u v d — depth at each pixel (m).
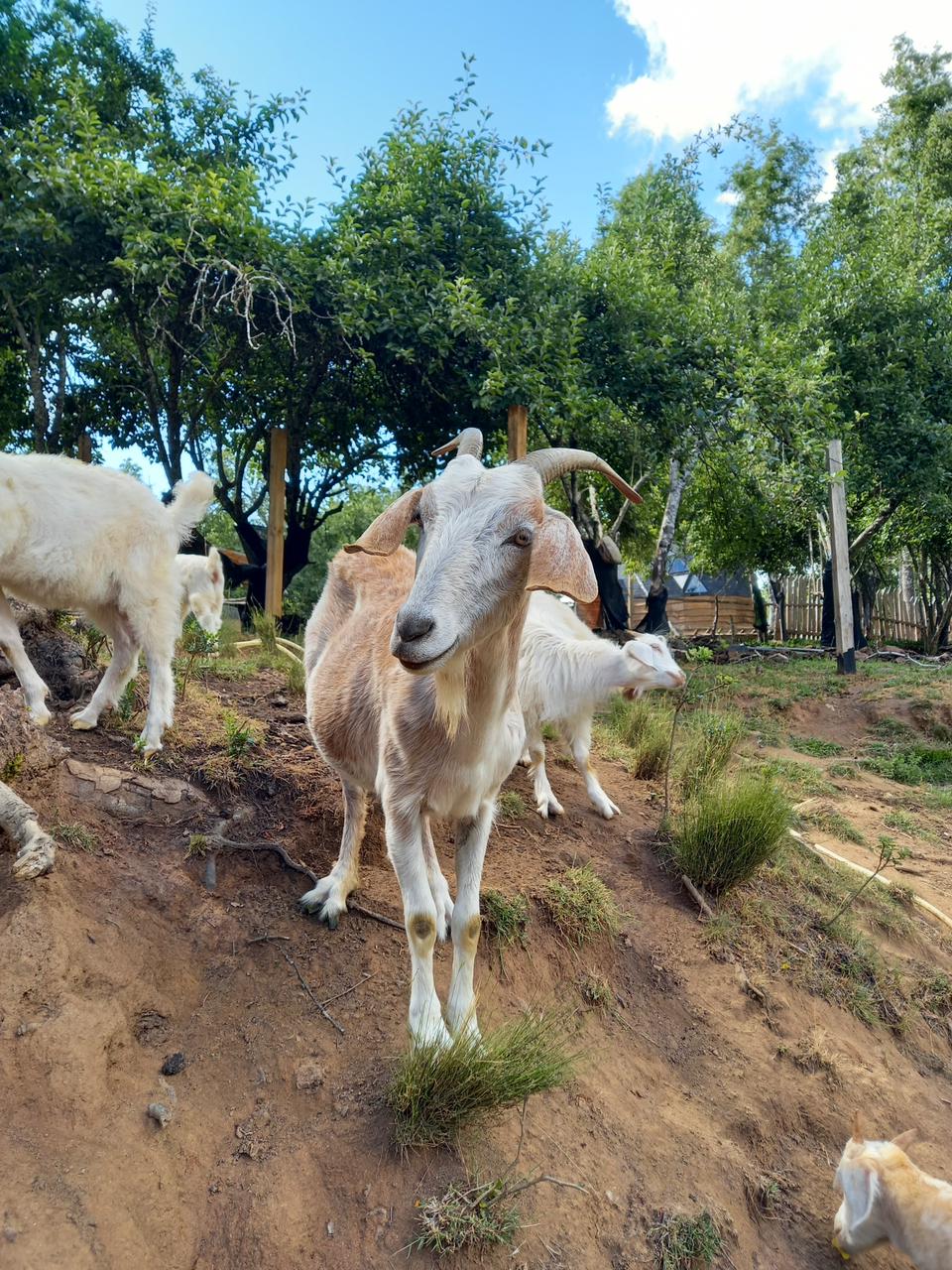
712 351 11.55
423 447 12.72
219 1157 2.56
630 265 11.75
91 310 10.82
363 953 3.39
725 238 22.62
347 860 3.59
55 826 3.21
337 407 12.77
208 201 9.12
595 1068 3.39
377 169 11.26
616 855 4.79
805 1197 3.29
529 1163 2.80
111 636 4.17
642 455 12.75
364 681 3.30
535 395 9.56
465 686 2.61
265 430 12.99
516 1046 2.91
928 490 14.98
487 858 4.32
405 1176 2.61
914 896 5.63
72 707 4.28
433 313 9.79
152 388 11.05
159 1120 2.56
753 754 8.43
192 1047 2.86
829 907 5.08
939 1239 2.70
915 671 11.87
